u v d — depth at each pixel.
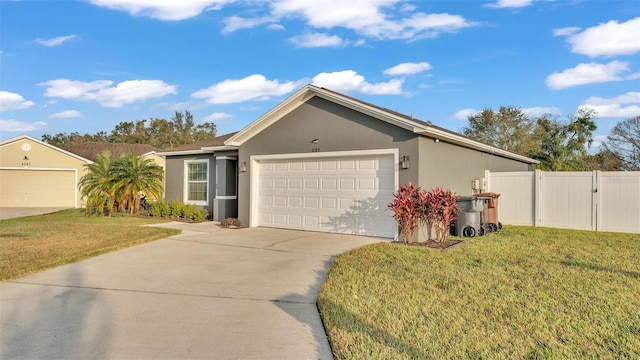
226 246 8.90
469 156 12.93
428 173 9.86
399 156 9.59
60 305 4.87
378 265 6.77
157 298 5.17
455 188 11.66
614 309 4.50
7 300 5.06
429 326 4.04
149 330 4.07
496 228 11.59
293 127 11.63
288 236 10.34
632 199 11.45
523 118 31.36
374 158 10.16
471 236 10.21
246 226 12.68
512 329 3.95
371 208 10.19
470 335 3.80
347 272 6.28
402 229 9.24
